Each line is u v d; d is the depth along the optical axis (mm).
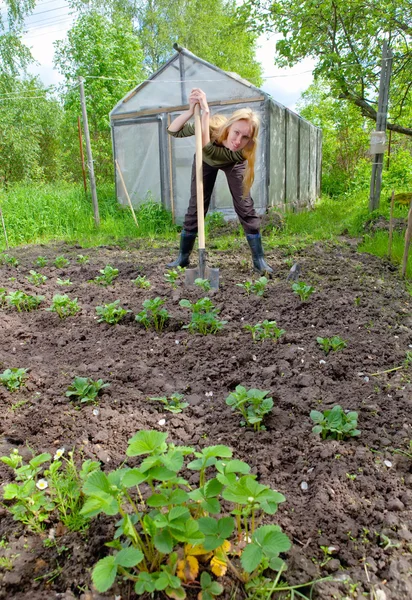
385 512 1825
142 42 26312
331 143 22422
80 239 8461
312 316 3959
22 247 7996
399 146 19641
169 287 4941
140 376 3002
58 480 1920
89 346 3518
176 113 10023
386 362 3145
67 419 2490
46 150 18859
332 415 2326
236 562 1596
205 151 4824
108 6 23328
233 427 2434
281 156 10664
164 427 2426
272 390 2768
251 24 11742
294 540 1709
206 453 1580
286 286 4832
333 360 3117
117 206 10812
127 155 10836
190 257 6473
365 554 1647
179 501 1465
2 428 2438
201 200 4613
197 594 1505
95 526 1758
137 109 10414
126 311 3906
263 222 9102
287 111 10922
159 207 10414
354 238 7914
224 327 3779
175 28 26562
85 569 1619
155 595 1497
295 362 3115
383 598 1484
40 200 9797
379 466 2086
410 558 1620
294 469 2096
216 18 26922
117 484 1523
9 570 1611
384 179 15336
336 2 9922
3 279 5559
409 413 2525
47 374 3031
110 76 14930
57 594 1537
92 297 4723
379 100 9164
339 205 13391
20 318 4211
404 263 5223
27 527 1791
